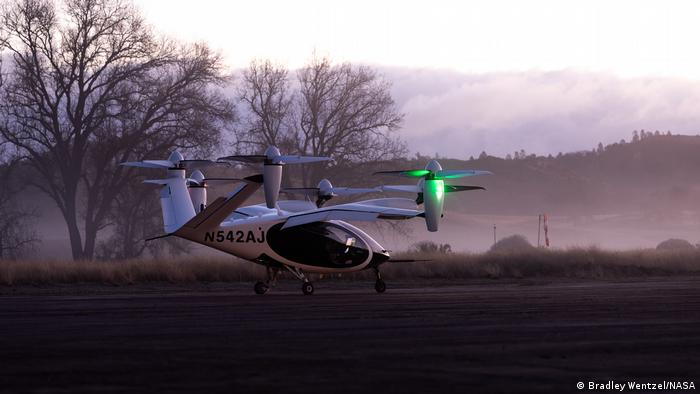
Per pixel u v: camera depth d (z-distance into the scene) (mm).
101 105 96062
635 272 54906
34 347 16719
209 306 28266
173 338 18234
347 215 37719
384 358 15102
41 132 94750
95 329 20266
